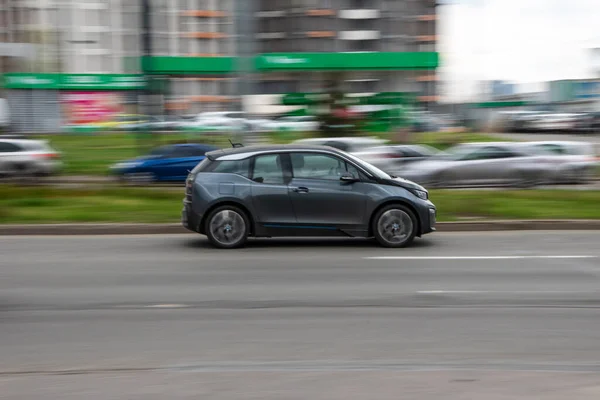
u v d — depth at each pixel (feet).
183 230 43.52
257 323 22.43
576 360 18.65
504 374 17.25
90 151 110.32
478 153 71.77
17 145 80.02
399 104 142.61
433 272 30.78
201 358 18.81
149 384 16.60
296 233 37.24
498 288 27.55
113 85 185.06
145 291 27.14
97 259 34.32
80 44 198.80
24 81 180.65
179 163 76.33
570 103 232.12
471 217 46.91
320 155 37.60
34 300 25.72
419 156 75.10
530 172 71.41
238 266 32.32
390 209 37.24
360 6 192.44
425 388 16.21
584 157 73.61
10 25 193.26
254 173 37.37
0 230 42.98
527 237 41.27
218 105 191.93
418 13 191.11
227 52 203.62
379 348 19.70
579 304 24.98
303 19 193.67
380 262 33.22
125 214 47.67
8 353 19.36
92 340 20.59
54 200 53.98
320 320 22.77
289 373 17.40
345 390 16.10
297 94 150.61
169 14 199.00
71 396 15.84
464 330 21.57
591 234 42.50
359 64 178.09
